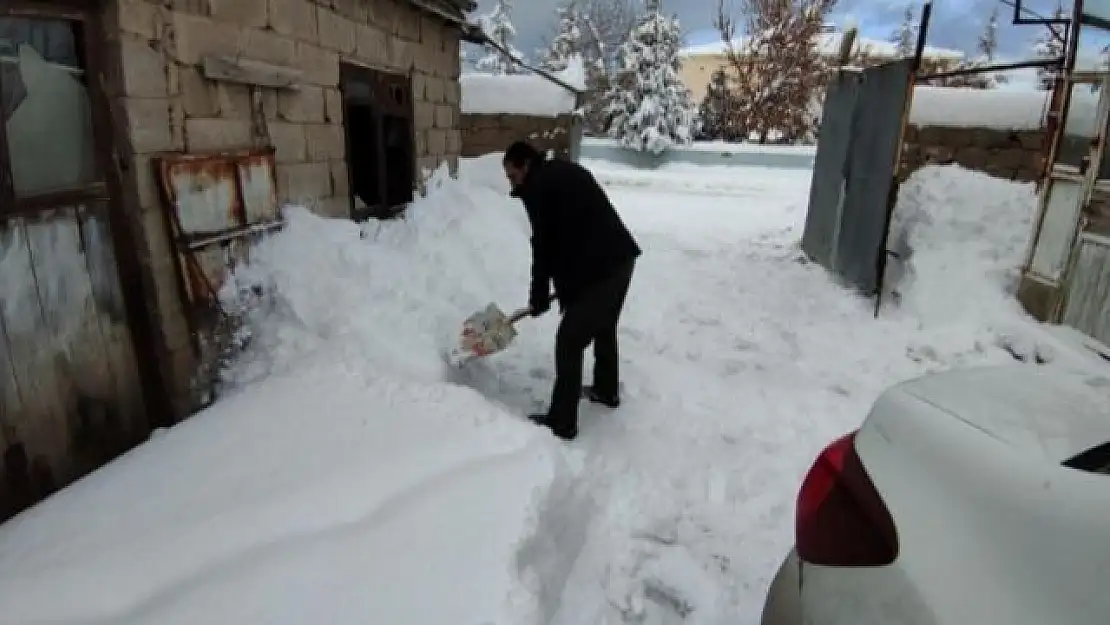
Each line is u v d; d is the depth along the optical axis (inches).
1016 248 244.1
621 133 908.6
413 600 71.2
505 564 77.5
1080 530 45.2
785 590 64.9
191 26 121.5
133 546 74.5
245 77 134.5
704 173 832.3
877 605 52.4
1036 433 56.2
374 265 154.2
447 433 105.3
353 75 186.1
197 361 123.2
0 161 88.4
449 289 177.6
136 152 108.9
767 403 161.9
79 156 102.6
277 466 92.4
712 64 1378.0
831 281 284.0
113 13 103.9
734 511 116.3
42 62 95.8
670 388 167.6
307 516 82.2
